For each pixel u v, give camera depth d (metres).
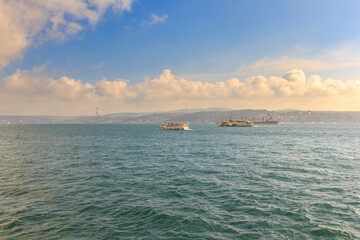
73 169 32.38
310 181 25.47
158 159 41.25
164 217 15.99
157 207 17.81
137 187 23.39
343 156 44.28
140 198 20.00
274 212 16.84
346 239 13.16
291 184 24.27
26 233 13.73
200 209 17.44
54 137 103.62
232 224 14.98
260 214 16.50
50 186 23.72
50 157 43.72
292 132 156.38
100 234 13.67
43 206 18.08
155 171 30.97
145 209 17.41
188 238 13.23
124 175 28.66
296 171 30.72
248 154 47.47
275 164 35.94
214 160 39.94
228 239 13.15
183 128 191.25
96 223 15.12
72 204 18.55
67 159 41.34
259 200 19.39
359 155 45.59
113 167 33.84
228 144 70.00
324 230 14.13
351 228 14.40
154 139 91.50
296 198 19.86
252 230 14.17
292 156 44.47
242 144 69.94
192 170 31.55
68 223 15.09
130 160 40.12
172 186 23.69
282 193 21.23
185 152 50.97
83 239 13.10
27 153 49.50
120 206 18.08
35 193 21.39
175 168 32.97
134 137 103.88
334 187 23.09
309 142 77.44
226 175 28.50
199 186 23.66
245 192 21.58
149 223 15.12
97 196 20.55
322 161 38.56
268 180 25.97
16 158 42.44
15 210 17.22
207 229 14.30
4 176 28.08
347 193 21.19
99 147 61.66
